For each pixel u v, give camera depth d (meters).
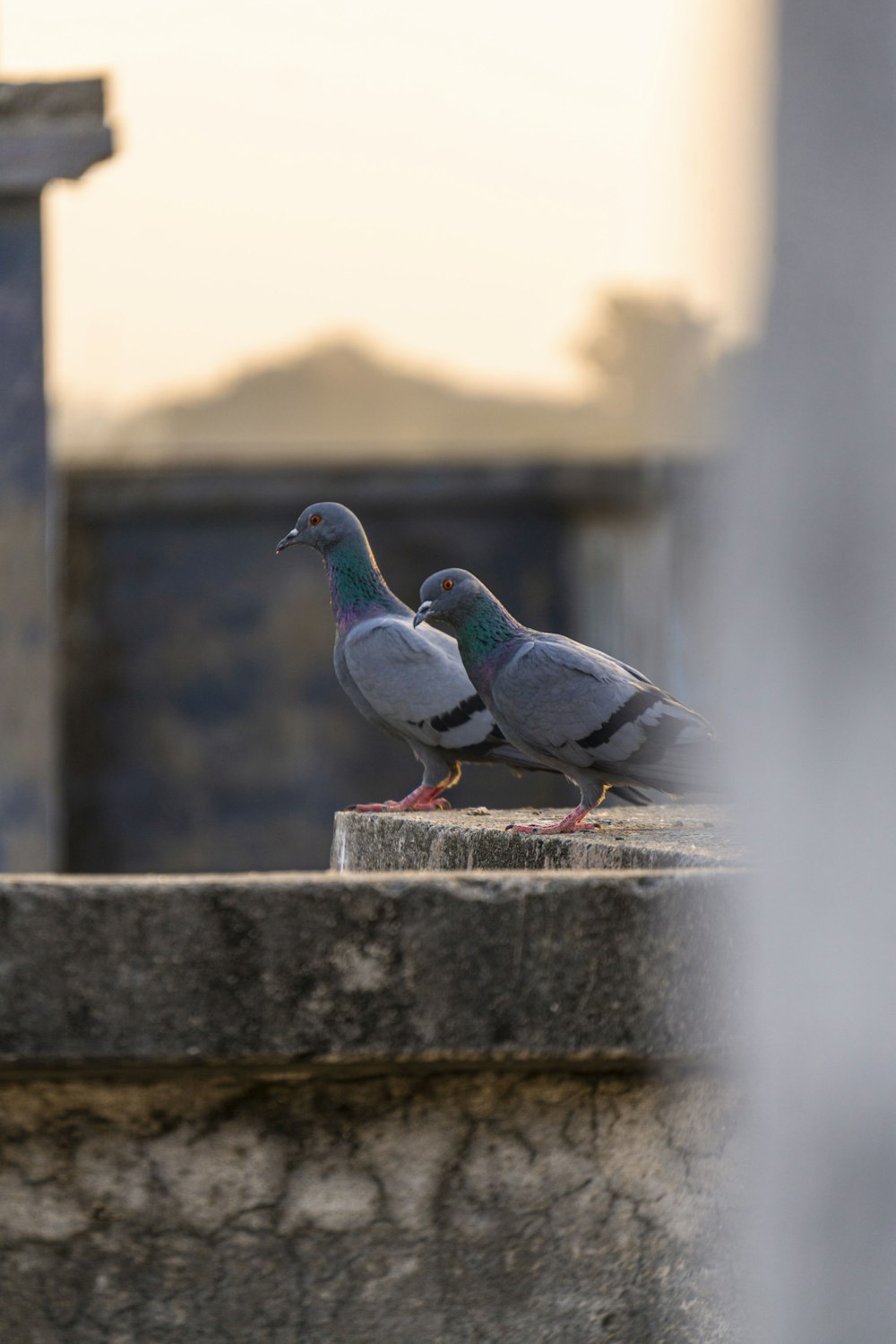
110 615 27.38
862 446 2.57
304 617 27.75
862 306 2.50
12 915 4.08
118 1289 4.35
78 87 14.84
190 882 4.15
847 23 2.40
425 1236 4.45
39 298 15.16
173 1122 4.36
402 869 9.30
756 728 2.79
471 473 25.67
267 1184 4.39
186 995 4.14
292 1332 4.41
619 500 24.27
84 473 26.22
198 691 27.70
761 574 2.69
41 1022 4.09
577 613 27.31
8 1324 4.33
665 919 4.34
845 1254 2.93
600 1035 4.31
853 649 2.64
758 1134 3.19
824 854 2.80
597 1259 4.54
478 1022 4.26
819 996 2.90
